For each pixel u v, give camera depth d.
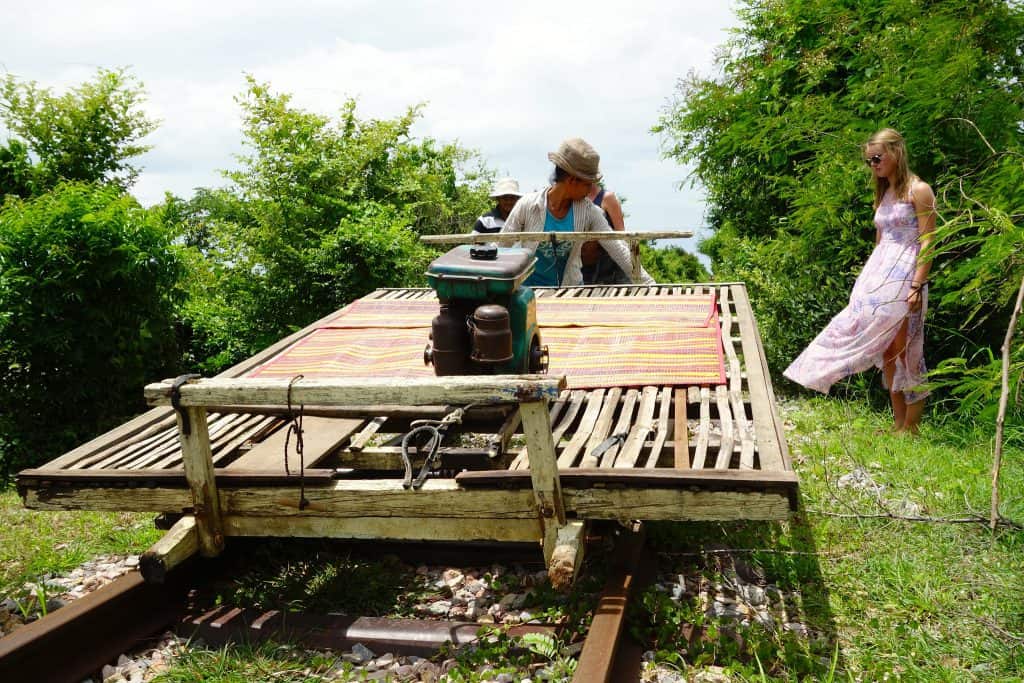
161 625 3.63
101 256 7.81
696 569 4.04
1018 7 7.43
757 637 3.39
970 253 6.53
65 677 3.21
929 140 7.65
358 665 3.34
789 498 3.12
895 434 6.13
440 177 16.34
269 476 3.51
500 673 3.15
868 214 7.95
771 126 10.17
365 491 3.47
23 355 7.75
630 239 6.59
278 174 11.24
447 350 4.03
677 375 4.51
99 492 3.68
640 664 3.23
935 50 7.61
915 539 4.32
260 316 10.59
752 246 10.53
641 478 3.24
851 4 10.87
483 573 4.11
